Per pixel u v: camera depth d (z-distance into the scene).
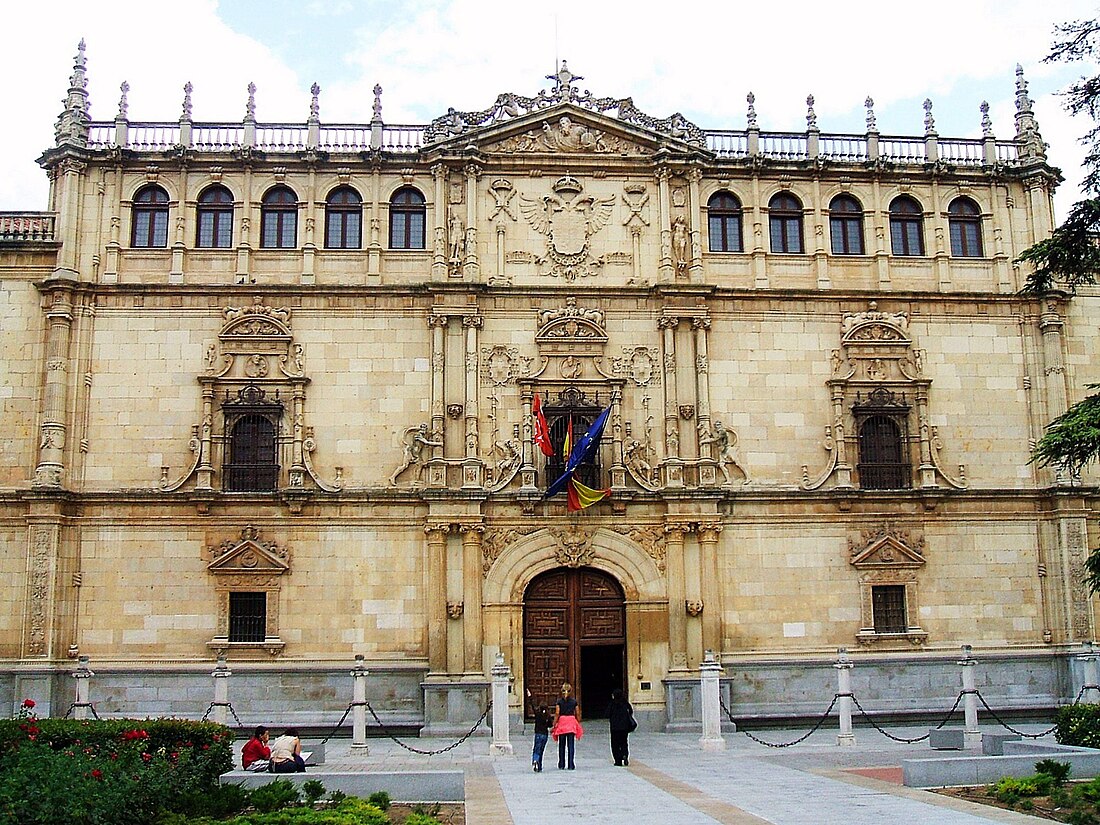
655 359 47.34
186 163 47.44
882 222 49.41
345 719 43.47
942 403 48.16
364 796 27.17
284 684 43.88
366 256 47.50
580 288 47.41
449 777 27.41
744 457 46.91
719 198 49.44
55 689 43.22
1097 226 34.88
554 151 48.69
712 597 45.22
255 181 47.84
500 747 37.22
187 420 45.72
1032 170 50.06
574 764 33.91
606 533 45.75
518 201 48.28
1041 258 35.91
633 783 29.70
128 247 47.03
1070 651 45.84
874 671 45.56
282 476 45.50
